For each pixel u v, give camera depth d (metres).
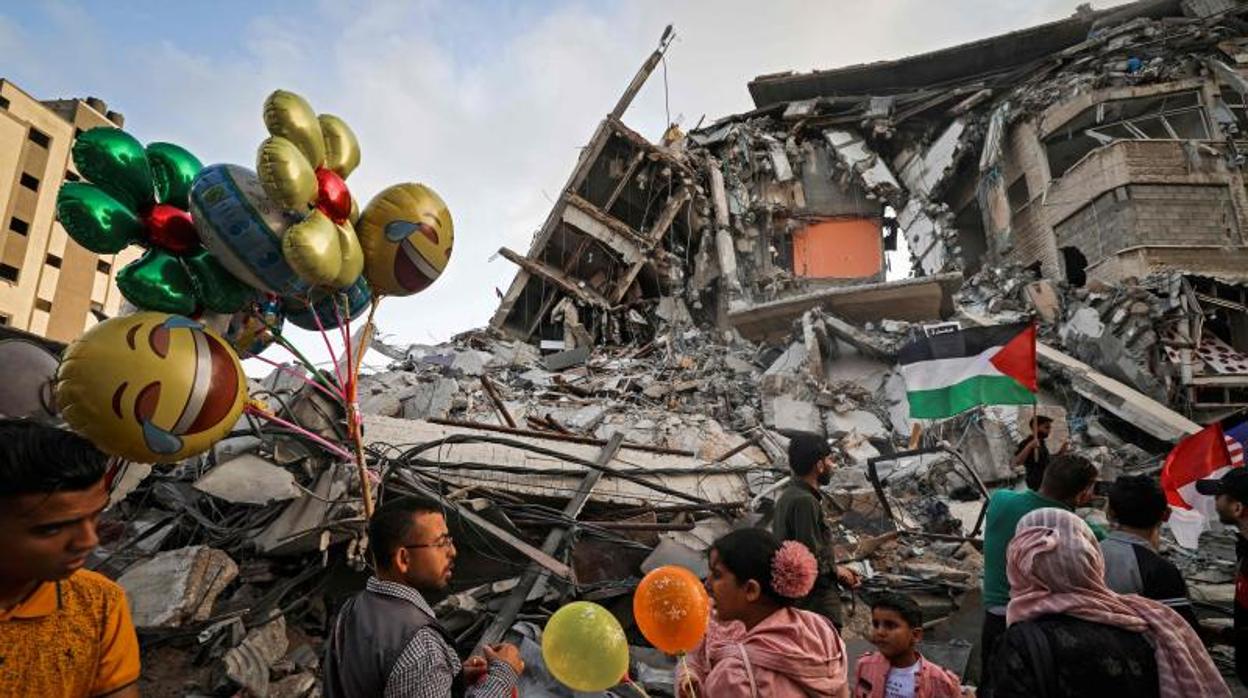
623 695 4.02
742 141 23.22
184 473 6.25
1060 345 16.23
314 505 4.98
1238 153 17.34
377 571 2.01
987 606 3.22
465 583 5.39
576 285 21.91
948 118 23.69
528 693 4.00
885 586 5.77
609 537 5.58
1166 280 15.27
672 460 6.51
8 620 1.32
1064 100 19.81
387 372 13.44
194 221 3.32
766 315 18.23
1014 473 11.20
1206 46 19.47
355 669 1.79
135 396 2.78
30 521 1.24
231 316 3.95
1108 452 11.90
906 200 22.89
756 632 1.81
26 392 3.63
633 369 17.33
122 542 5.55
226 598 4.91
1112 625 1.81
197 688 3.97
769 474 7.24
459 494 5.34
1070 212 19.00
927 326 15.86
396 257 3.79
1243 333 16.08
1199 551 7.69
